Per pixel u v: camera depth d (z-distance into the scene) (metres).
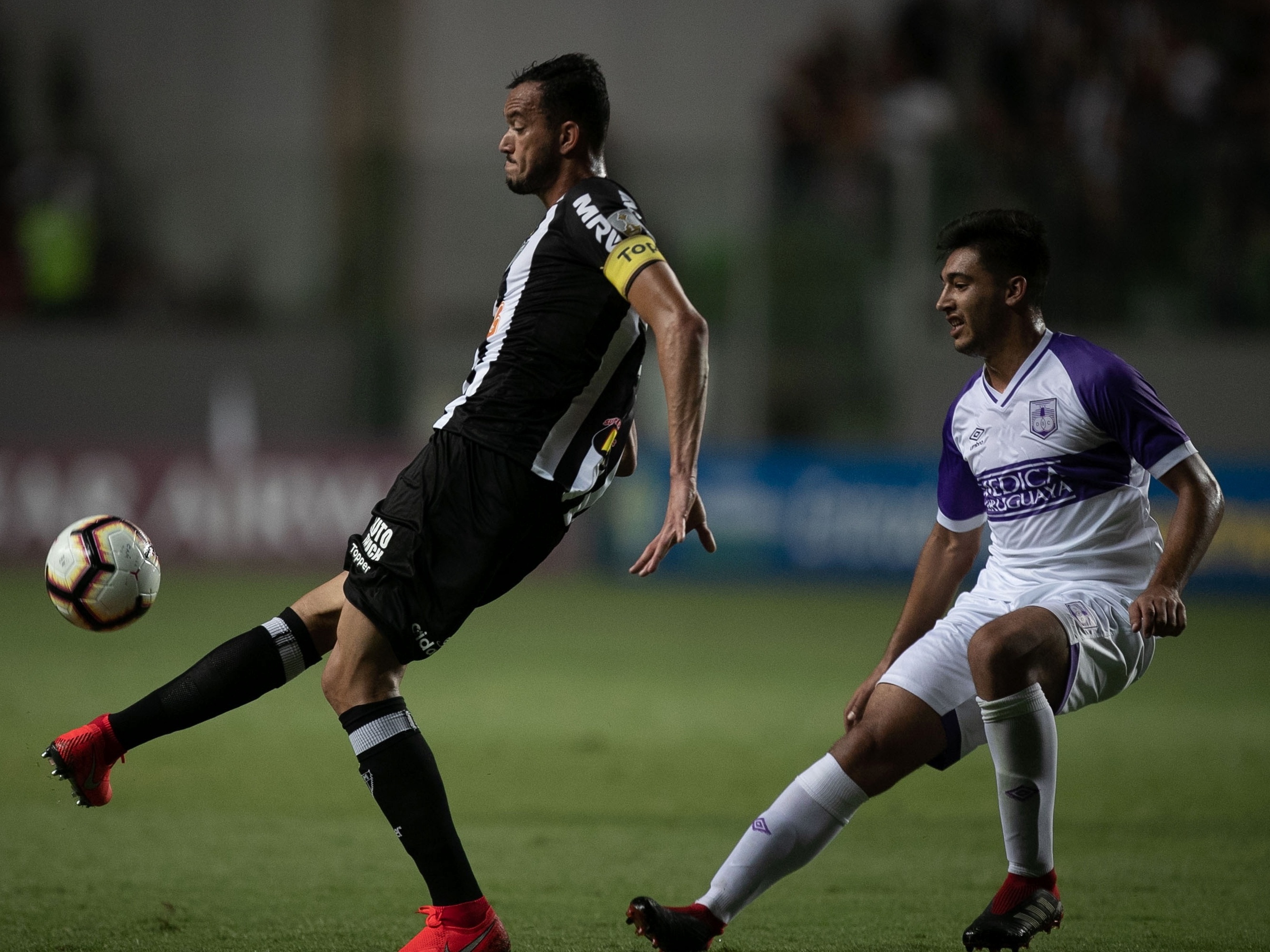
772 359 54.62
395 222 58.81
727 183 54.69
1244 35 61.75
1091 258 53.94
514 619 42.41
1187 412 54.16
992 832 17.28
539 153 11.49
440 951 10.78
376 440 53.66
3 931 12.44
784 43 68.06
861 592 51.12
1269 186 53.69
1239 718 26.64
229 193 60.00
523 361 11.00
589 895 14.02
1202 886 14.51
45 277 60.03
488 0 68.88
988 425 12.38
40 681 28.75
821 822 11.27
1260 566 48.31
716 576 52.91
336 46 68.88
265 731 23.91
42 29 68.75
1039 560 12.30
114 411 60.12
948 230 12.38
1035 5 62.19
